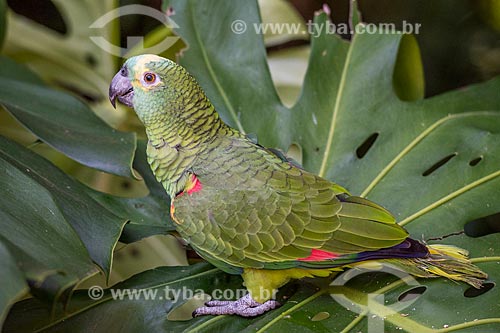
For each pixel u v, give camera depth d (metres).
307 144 1.84
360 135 1.84
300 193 1.42
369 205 1.42
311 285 1.51
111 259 1.32
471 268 1.41
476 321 1.31
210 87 1.91
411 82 2.12
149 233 1.59
